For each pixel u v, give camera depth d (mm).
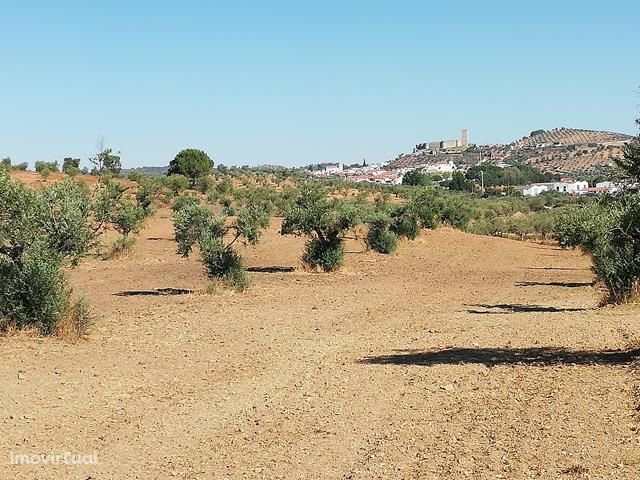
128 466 8250
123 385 12242
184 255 28438
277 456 8523
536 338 16594
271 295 25531
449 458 8172
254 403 11141
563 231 29000
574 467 7578
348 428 9656
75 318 16562
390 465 8039
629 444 8344
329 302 23922
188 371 13453
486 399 10977
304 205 34281
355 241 48094
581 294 26969
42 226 16734
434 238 49312
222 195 70125
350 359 14609
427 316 21047
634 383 11352
